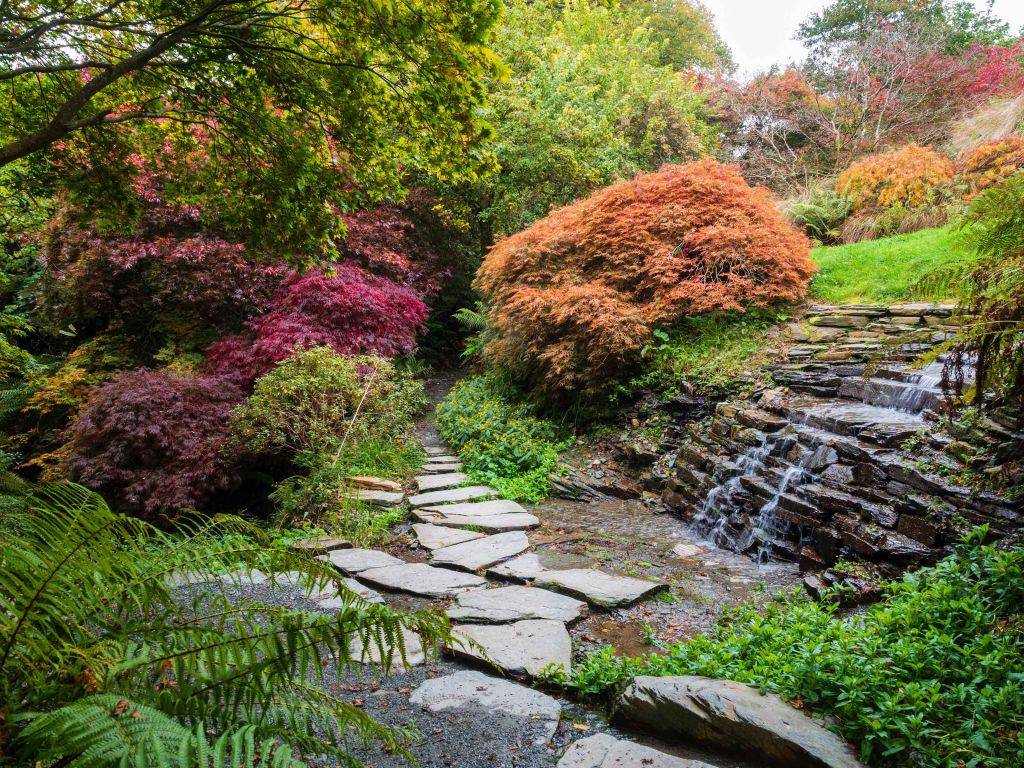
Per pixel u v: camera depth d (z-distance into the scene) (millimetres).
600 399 7633
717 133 19719
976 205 2875
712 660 2703
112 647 1582
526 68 15141
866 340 6484
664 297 7574
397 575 4223
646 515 5680
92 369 9914
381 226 11508
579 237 8625
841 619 3152
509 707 2604
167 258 9070
